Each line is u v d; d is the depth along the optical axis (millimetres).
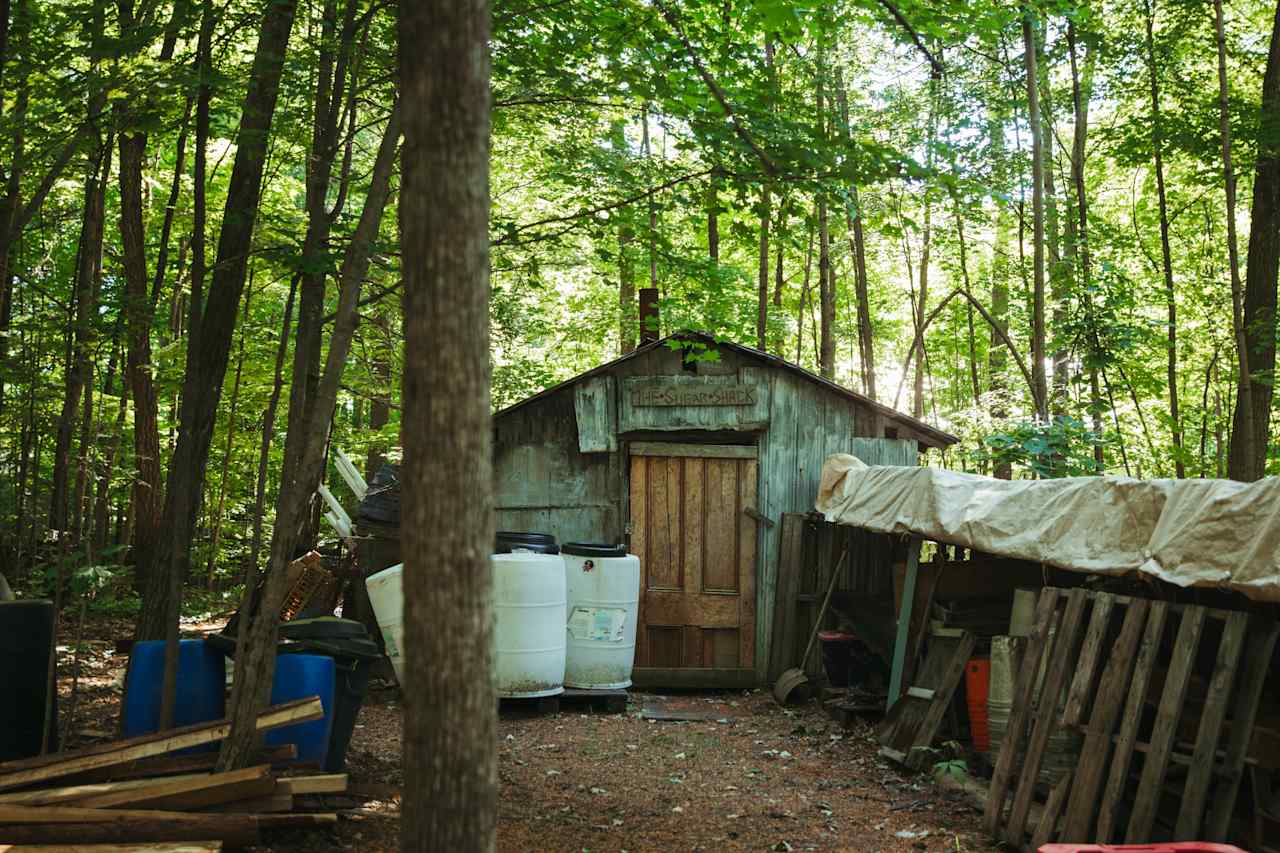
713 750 9195
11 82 7059
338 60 6852
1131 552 6309
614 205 7527
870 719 10172
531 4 7230
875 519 9891
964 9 6840
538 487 12750
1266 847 5430
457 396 2785
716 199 7707
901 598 10117
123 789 5242
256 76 6660
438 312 2789
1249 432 14945
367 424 21969
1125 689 6039
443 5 2812
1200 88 17938
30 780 5246
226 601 16406
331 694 6465
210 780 5344
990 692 7848
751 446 12867
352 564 12305
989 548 7656
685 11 7152
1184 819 5379
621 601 11102
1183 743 5855
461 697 2764
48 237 11734
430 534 2770
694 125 6848
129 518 15641
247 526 18594
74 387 8320
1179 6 17250
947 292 28438
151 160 14891
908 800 7488
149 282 15477
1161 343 17844
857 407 13000
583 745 9297
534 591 10445
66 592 11312
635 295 21984
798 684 11594
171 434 16953
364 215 5711
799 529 12664
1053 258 18297
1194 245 22828
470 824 2764
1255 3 19375
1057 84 21938
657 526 12656
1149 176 23203
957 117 19781
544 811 6984
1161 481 6234
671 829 6691
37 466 10023
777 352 23594
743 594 12672
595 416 12758
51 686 6102
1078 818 5965
